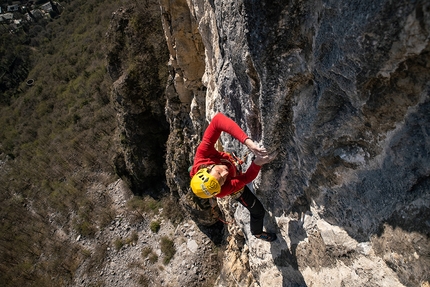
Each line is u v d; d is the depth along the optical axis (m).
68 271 14.68
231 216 6.64
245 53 2.56
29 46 41.91
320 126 2.33
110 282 13.44
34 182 20.25
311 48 2.08
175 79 7.60
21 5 60.75
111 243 14.53
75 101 24.56
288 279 3.89
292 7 1.99
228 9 2.66
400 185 2.00
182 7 5.68
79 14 41.19
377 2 1.52
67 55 31.34
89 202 16.64
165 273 12.39
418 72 1.63
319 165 2.57
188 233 12.59
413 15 1.42
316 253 3.09
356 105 2.00
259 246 4.40
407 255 2.00
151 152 13.47
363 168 2.26
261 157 2.78
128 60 11.49
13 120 29.19
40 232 16.81
